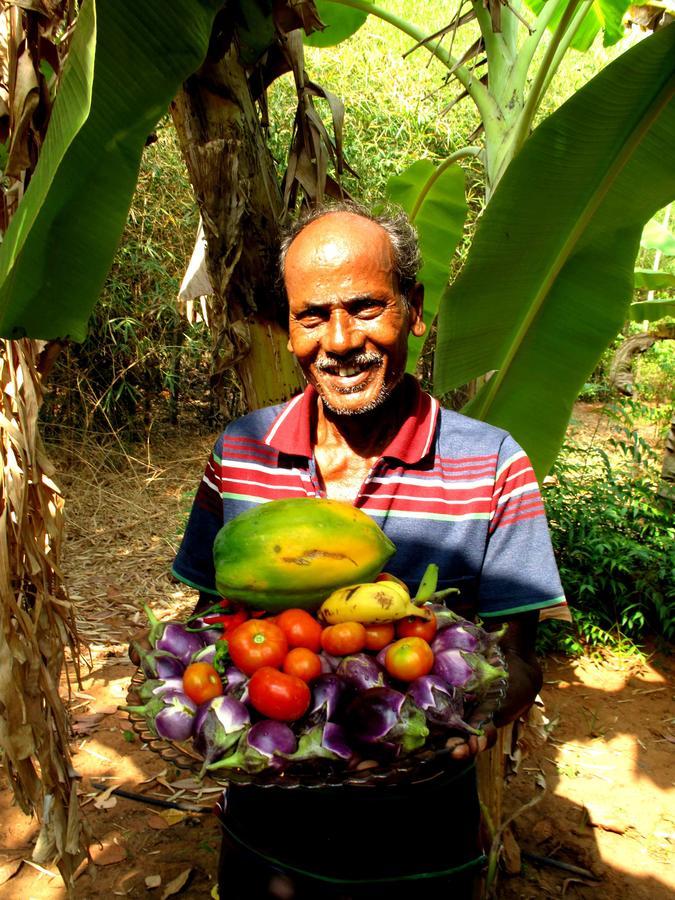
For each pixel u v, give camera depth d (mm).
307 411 1576
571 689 4074
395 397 1555
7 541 1774
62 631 1947
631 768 3400
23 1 1427
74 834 2055
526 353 2336
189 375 7961
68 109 1288
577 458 7695
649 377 11289
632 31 4766
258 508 1318
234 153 1973
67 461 6543
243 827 1479
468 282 2246
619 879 2756
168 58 1377
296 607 1275
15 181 1610
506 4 2229
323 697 1122
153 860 2783
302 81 2197
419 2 7754
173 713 1157
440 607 1299
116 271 6328
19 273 1448
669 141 1988
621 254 2193
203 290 3018
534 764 3402
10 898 2598
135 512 6070
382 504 1500
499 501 1504
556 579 1474
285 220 2148
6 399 1771
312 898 1414
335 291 1376
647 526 4922
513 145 2463
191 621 1365
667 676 4234
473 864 1471
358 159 6863
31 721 1864
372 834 1388
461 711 1146
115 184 1444
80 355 6570
